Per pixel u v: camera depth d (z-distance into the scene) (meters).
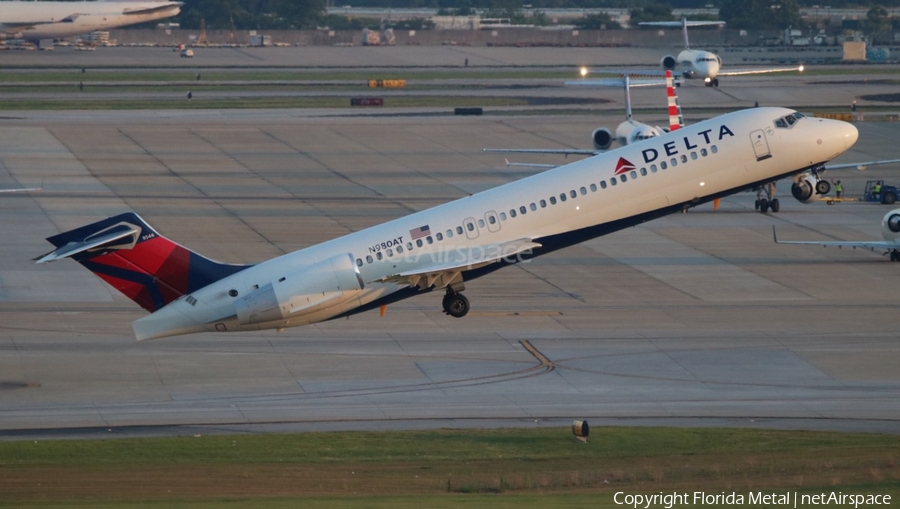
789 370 189.25
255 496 118.69
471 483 124.69
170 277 177.12
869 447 145.12
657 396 174.50
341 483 126.00
